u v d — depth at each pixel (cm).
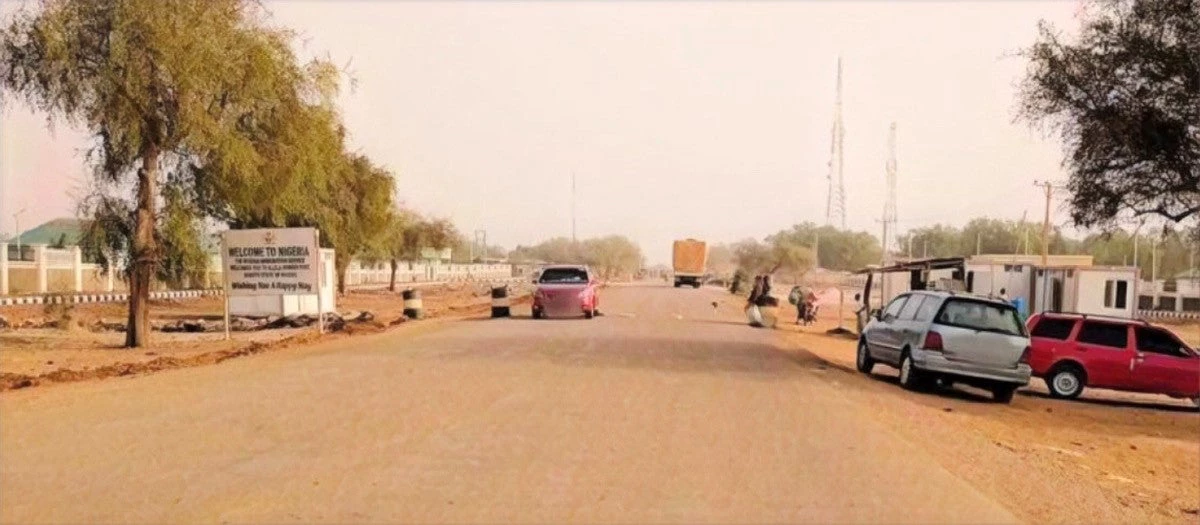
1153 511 1055
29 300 4078
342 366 1641
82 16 2403
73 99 2444
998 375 1859
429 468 851
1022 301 3669
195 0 2491
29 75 2434
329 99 2877
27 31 2414
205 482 779
